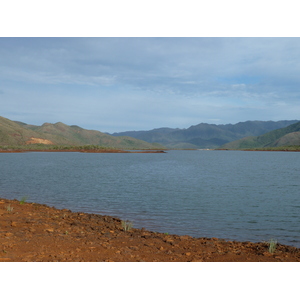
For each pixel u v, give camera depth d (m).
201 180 34.38
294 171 48.84
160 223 13.78
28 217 11.92
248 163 74.00
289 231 12.73
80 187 27.02
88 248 7.80
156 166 60.09
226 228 13.11
